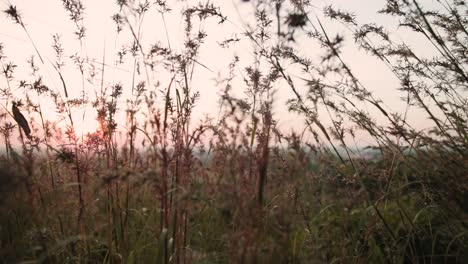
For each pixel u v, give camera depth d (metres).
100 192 2.53
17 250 2.02
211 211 2.68
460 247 2.38
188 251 2.41
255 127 2.12
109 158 2.65
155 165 2.28
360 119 2.64
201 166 2.25
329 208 2.65
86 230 2.52
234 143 2.03
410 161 2.70
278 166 2.06
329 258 2.41
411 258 2.53
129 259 2.46
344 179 2.40
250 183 1.94
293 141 1.99
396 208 2.77
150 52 2.58
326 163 2.46
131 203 2.84
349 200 2.32
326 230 2.44
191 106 2.45
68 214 2.60
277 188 1.99
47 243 2.21
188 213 2.33
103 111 2.69
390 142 2.57
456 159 2.52
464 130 2.70
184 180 2.22
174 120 2.44
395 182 2.72
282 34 2.35
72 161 2.45
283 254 1.77
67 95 2.72
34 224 2.22
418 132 2.55
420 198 2.67
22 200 2.00
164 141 2.23
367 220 2.59
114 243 2.60
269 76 2.38
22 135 2.61
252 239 1.74
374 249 2.45
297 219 2.02
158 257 2.06
